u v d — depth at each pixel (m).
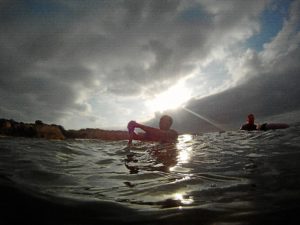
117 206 1.02
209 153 2.45
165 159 2.28
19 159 1.88
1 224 0.81
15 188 1.13
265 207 0.96
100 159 2.35
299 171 1.47
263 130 4.71
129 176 1.63
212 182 1.38
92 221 0.87
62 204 1.00
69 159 2.23
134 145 3.44
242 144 2.95
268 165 1.70
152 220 0.88
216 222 0.85
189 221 0.87
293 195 1.07
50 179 1.41
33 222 0.84
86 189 1.28
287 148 2.35
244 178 1.42
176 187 1.32
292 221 0.82
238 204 1.01
